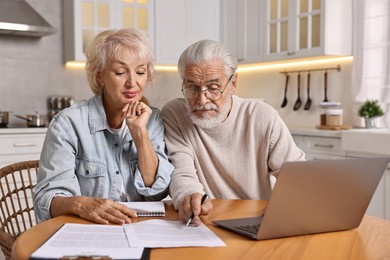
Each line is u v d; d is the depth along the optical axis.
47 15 4.25
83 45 4.13
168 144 1.84
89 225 1.26
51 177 1.56
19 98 4.18
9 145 3.55
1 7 3.81
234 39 4.56
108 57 1.61
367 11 3.59
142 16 4.41
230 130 1.86
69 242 1.08
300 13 3.83
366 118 3.51
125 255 1.00
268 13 4.13
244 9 4.41
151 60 1.69
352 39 3.71
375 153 3.02
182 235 1.19
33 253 0.99
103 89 1.72
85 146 1.64
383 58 3.53
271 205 1.14
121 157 1.71
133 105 1.65
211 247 1.11
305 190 1.16
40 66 4.25
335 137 3.36
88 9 4.14
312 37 3.75
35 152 3.65
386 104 3.62
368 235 1.25
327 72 3.99
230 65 1.71
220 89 1.70
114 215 1.33
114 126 1.73
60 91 4.36
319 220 1.23
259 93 4.70
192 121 1.76
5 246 1.61
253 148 1.87
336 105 3.69
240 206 1.57
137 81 1.64
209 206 1.42
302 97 4.22
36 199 1.54
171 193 1.61
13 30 3.79
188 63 1.68
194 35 4.67
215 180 1.89
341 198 1.23
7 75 4.13
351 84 3.72
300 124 4.24
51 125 1.64
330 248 1.12
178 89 4.96
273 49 4.13
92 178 1.66
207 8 4.71
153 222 1.32
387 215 2.97
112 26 4.23
